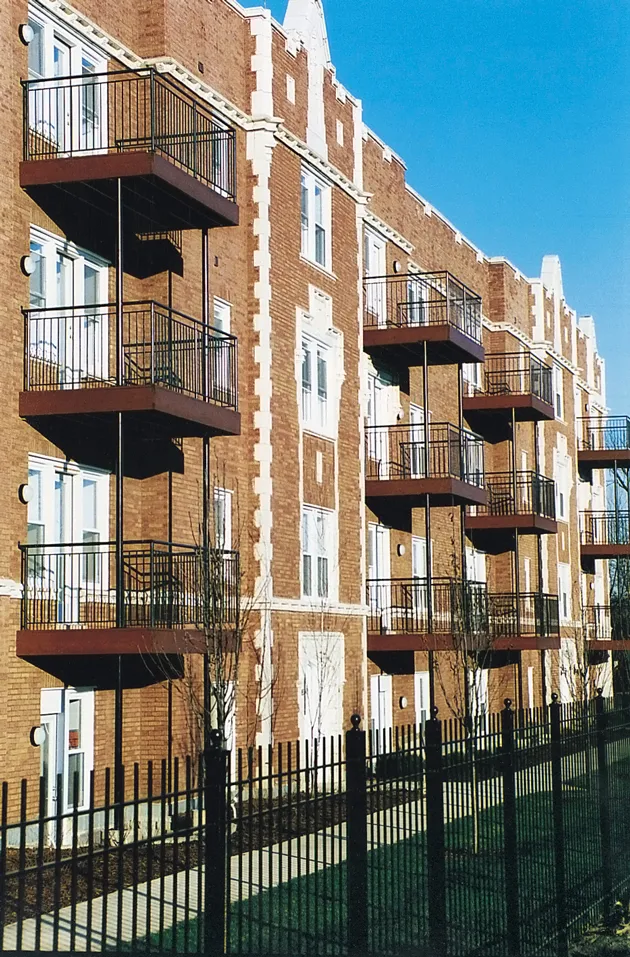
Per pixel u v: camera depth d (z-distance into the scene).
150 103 21.86
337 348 29.58
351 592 29.56
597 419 60.16
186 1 24.22
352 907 8.52
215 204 22.38
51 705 20.08
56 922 6.31
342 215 30.34
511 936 10.91
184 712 22.48
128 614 21.23
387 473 33.81
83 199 21.34
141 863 13.70
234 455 25.52
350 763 8.76
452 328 32.59
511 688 43.53
